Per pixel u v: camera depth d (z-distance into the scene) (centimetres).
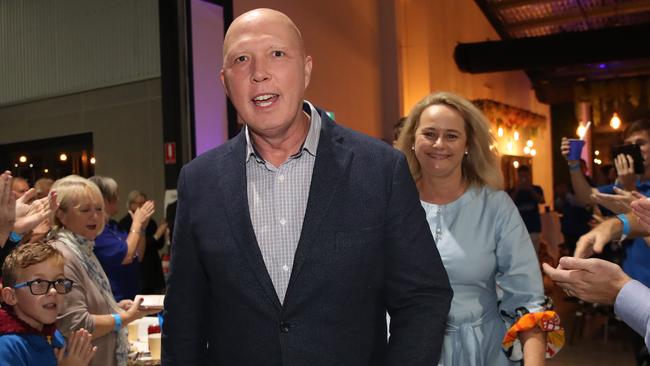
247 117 127
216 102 538
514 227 198
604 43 1052
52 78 813
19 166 850
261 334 124
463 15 1209
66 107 802
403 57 982
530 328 184
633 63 1596
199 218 132
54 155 819
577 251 205
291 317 123
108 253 319
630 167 316
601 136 1750
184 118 513
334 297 123
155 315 323
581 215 802
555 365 493
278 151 136
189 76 512
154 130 729
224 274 127
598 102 1633
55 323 214
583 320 586
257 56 125
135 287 351
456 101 208
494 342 195
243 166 134
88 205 254
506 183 1298
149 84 733
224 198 131
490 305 199
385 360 127
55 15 806
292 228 129
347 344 123
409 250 126
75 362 206
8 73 852
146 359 251
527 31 1507
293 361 122
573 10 1347
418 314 126
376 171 128
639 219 138
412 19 986
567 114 1809
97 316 237
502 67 1128
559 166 1816
